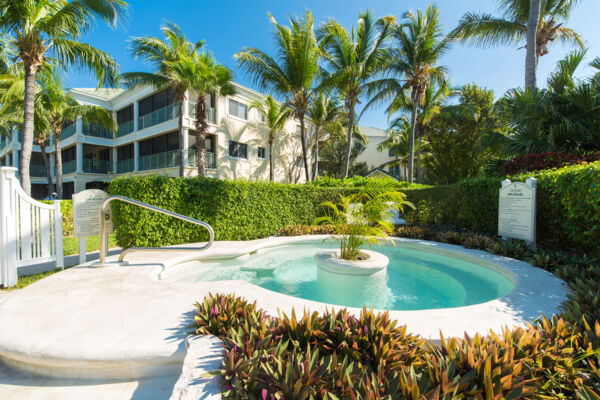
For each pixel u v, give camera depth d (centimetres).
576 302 233
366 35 1323
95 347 200
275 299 290
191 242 659
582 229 450
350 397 122
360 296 399
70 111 1543
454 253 558
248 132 1873
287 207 877
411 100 1717
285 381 129
